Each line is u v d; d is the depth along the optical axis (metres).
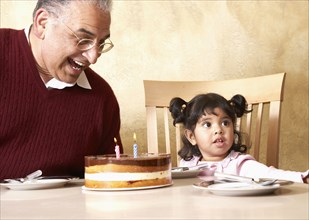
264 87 1.79
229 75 2.30
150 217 0.71
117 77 2.30
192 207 0.78
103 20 1.30
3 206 0.86
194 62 2.30
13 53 1.47
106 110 1.59
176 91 1.92
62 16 1.29
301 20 2.29
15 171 1.44
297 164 2.29
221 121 1.69
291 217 0.68
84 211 0.77
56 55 1.35
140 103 2.30
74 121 1.49
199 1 2.30
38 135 1.45
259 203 0.80
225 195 0.89
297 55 2.29
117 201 0.86
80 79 1.52
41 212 0.78
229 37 2.30
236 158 1.63
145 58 2.30
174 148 2.29
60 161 1.46
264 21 2.29
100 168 1.00
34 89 1.46
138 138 2.30
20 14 2.28
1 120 1.43
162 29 2.30
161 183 1.02
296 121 2.29
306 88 2.29
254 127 2.28
